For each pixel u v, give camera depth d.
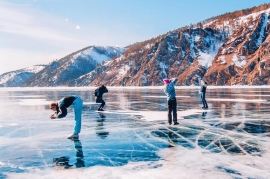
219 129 9.15
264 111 13.88
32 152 6.55
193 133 8.54
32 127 10.29
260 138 7.66
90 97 31.05
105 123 10.91
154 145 7.05
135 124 10.56
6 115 14.20
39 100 27.39
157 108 16.78
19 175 4.93
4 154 6.41
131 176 4.77
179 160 5.67
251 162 5.46
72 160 5.82
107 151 6.51
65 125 10.71
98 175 4.85
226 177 4.62
